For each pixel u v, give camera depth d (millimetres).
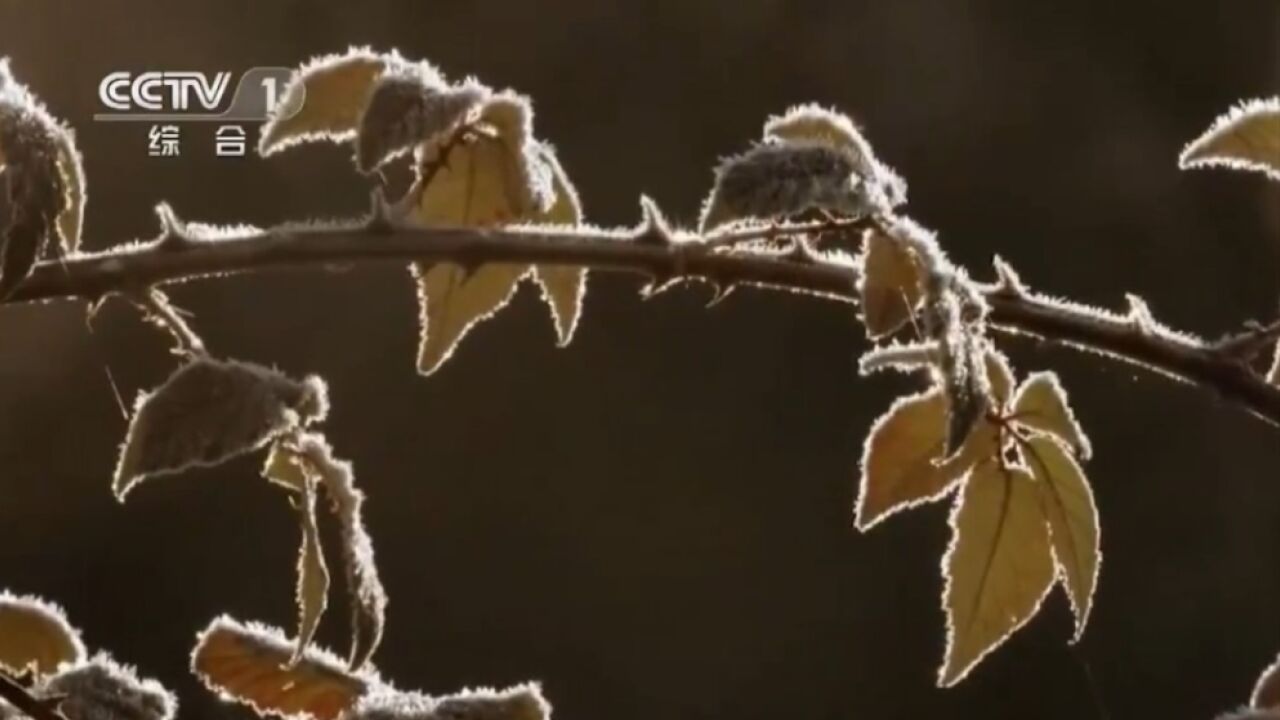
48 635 1065
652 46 3707
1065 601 3496
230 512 3363
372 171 1024
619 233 1037
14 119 1001
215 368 1004
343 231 1028
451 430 3689
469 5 3482
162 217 1023
